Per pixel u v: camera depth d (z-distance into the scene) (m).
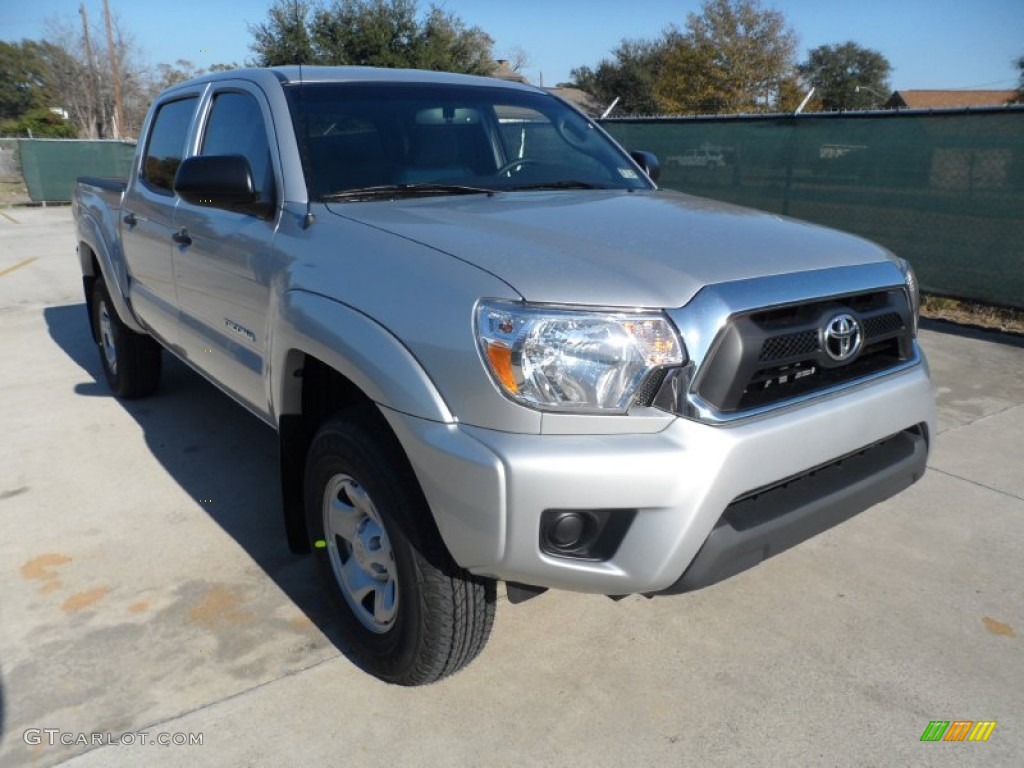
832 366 2.47
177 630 2.97
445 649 2.46
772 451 2.26
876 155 8.29
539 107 4.01
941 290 8.00
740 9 38.72
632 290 2.21
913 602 3.18
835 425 2.42
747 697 2.67
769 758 2.42
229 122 3.66
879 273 2.66
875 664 2.83
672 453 2.13
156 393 5.53
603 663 2.82
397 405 2.27
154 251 4.20
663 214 2.93
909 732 2.52
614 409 2.15
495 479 2.11
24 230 14.72
